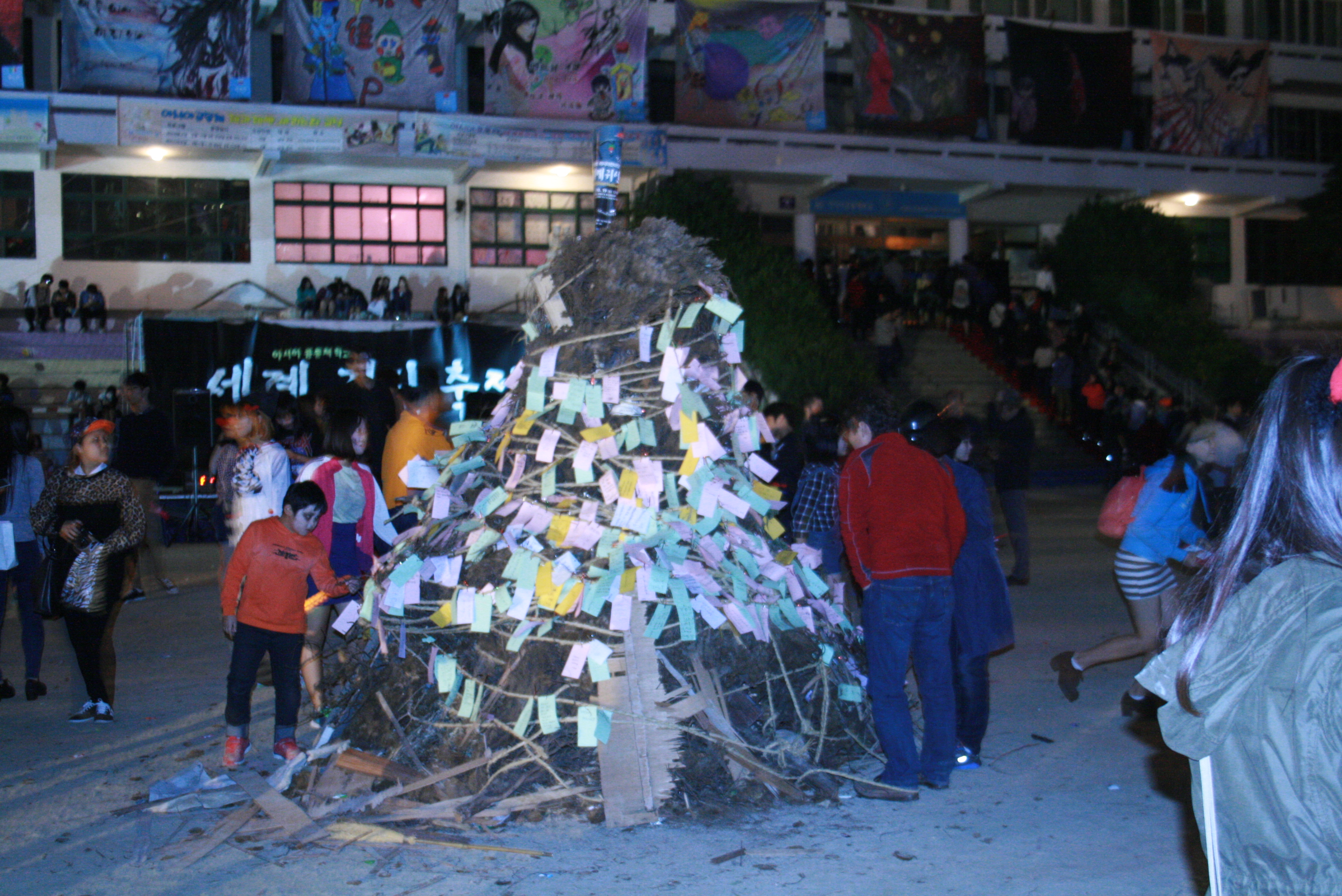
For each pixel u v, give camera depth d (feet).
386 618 16.58
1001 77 92.68
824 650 17.01
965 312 84.64
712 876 12.51
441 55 72.64
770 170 82.33
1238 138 93.56
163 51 68.08
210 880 12.60
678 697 14.99
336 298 71.82
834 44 88.43
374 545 21.29
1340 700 5.29
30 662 21.56
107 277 73.15
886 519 15.43
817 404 27.07
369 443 27.89
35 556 21.67
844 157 84.12
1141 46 93.71
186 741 18.42
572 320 17.19
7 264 71.56
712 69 80.43
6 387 55.21
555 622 15.35
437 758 15.21
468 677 15.48
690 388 16.65
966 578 16.76
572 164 75.92
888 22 84.12
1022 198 96.84
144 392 33.12
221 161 75.00
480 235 80.28
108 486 19.81
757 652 16.14
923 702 15.83
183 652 25.59
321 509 16.76
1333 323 100.17
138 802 15.43
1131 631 26.73
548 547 15.87
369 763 15.20
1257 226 102.17
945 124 85.61
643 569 14.99
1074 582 34.50
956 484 17.03
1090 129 89.45
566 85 74.84
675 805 14.37
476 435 17.85
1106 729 18.66
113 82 67.31
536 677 15.14
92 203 72.90
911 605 15.31
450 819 14.15
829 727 16.60
